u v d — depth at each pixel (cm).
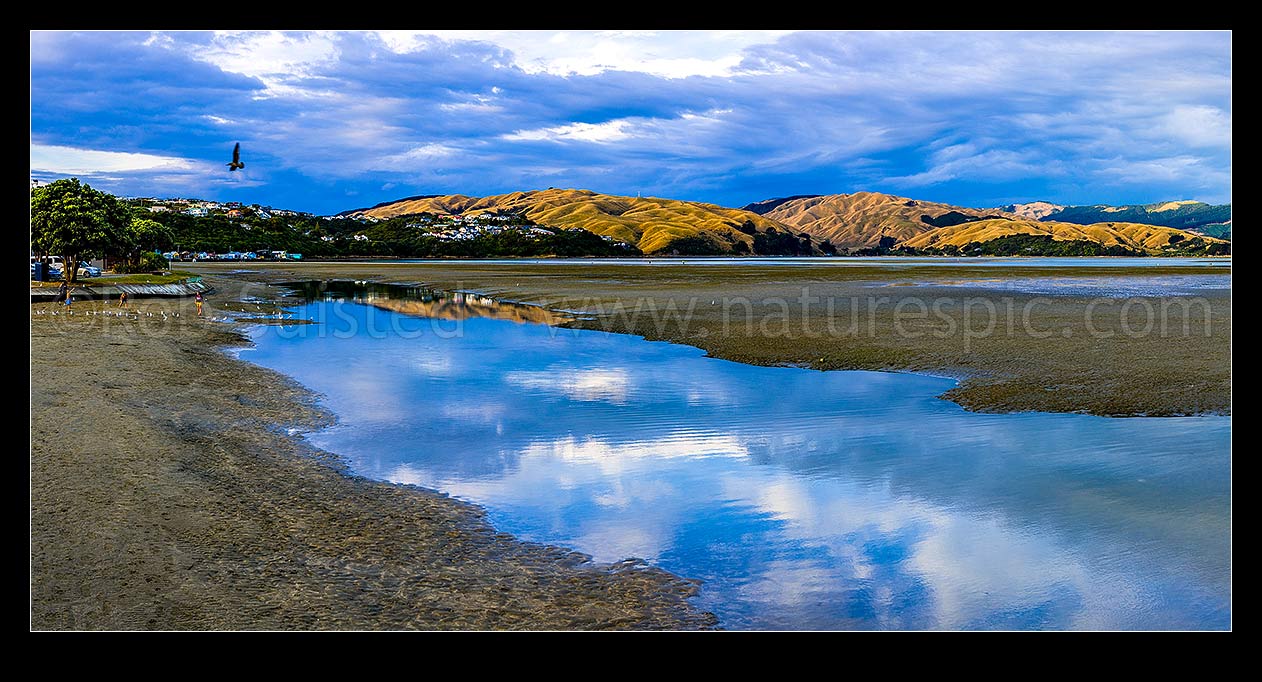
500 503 1341
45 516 1180
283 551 1108
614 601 991
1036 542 1175
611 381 2461
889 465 1548
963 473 1493
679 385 2389
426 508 1307
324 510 1283
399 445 1703
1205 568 1086
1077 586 1045
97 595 952
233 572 1032
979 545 1168
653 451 1659
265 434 1772
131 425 1717
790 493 1391
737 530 1225
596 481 1461
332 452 1645
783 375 2550
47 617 900
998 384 2283
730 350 3067
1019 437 1736
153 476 1385
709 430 1831
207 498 1305
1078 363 2514
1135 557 1123
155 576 1008
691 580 1052
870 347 2977
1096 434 1753
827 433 1798
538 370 2675
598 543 1172
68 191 5772
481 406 2098
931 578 1065
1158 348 2764
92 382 2178
